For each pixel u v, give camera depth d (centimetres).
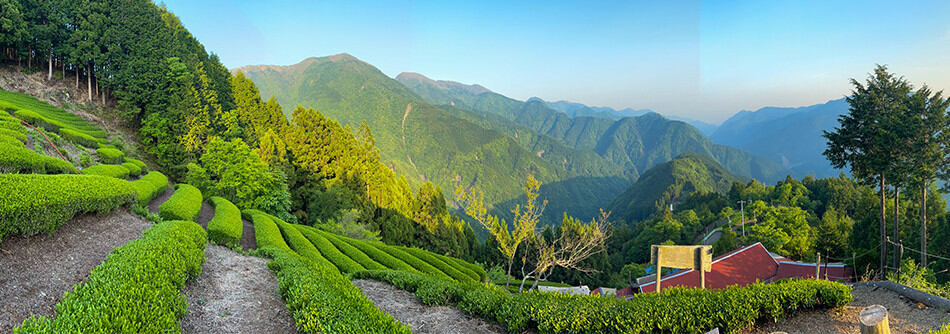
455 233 7125
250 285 934
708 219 10156
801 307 828
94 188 1125
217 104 5978
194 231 1169
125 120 5322
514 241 1722
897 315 848
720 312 726
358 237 3491
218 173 3556
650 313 745
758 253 3609
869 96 3109
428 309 935
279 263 1116
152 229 1070
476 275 2597
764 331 741
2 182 832
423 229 6519
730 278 3406
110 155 3019
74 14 5194
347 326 632
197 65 6038
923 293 889
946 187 2883
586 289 3038
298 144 5609
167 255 812
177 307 633
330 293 780
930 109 2844
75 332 461
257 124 6756
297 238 1955
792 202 8931
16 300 591
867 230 4203
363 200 5450
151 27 5722
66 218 912
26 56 5053
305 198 5134
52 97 4919
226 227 1473
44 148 2384
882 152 2948
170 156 4969
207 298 793
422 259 2595
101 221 1112
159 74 5372
